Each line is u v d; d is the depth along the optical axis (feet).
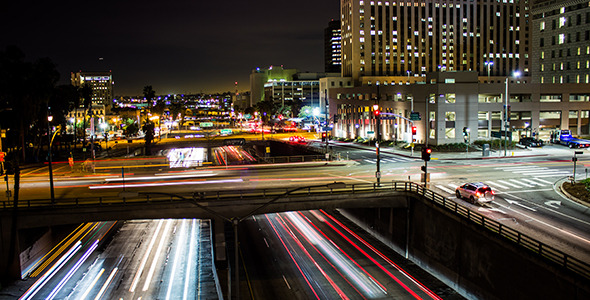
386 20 563.48
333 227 170.81
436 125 276.82
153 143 420.36
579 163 206.28
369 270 127.34
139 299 110.42
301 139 382.63
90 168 248.73
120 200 134.72
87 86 411.95
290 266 130.21
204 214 126.41
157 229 171.83
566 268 78.95
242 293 112.78
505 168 196.34
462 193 139.44
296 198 130.11
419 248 130.82
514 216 120.26
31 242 134.51
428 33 568.82
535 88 285.23
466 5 571.69
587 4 326.44
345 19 601.21
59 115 350.43
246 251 142.82
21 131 190.39
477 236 103.91
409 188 137.39
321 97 615.57
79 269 130.72
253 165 230.48
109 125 653.71
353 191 134.31
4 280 119.65
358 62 564.71
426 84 286.05
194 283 119.24
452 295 110.32
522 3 582.76
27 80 168.76
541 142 265.34
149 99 488.85
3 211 119.85
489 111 279.90
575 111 292.20
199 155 362.53
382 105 351.25
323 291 113.70
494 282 97.81
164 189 162.09
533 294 86.53
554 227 110.42
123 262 135.64
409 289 114.21
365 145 334.65
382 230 153.17
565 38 345.31
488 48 578.25
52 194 140.15
